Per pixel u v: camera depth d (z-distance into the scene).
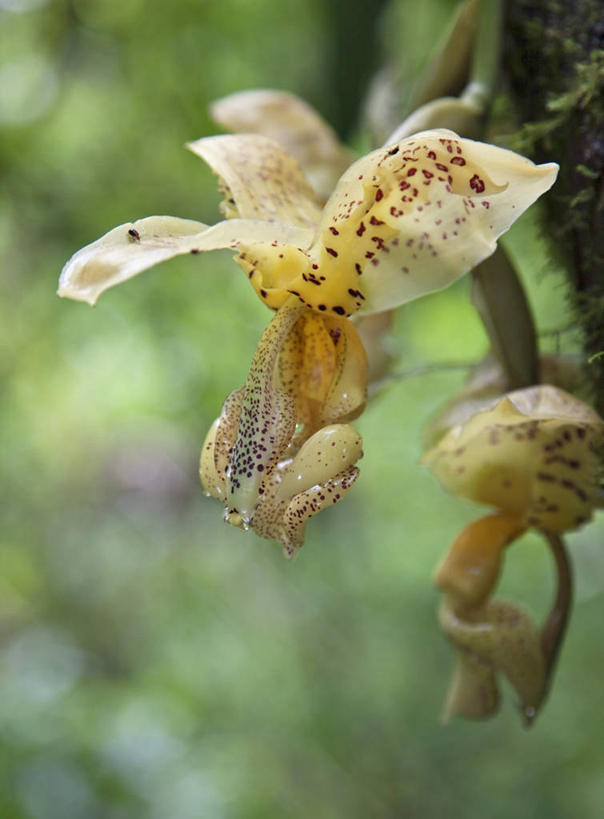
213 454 0.43
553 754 1.38
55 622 1.80
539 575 1.61
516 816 1.32
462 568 0.49
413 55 1.01
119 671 1.74
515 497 0.49
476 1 0.47
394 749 1.43
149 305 1.28
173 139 1.23
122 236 0.39
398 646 1.54
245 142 0.44
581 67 0.45
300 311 0.43
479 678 0.49
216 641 1.62
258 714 1.49
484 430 0.48
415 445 1.71
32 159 1.23
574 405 0.44
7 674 1.48
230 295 1.29
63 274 0.39
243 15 1.19
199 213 1.25
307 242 0.41
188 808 1.14
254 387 0.42
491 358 0.50
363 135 0.92
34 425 1.70
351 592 1.58
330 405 0.43
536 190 0.39
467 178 0.40
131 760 1.14
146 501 1.74
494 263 0.46
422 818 1.37
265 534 0.42
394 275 0.41
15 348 1.48
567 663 1.47
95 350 1.50
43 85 1.25
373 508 1.73
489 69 0.46
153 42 1.22
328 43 0.86
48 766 1.09
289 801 1.38
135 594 1.78
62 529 1.82
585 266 0.47
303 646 1.54
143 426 1.75
